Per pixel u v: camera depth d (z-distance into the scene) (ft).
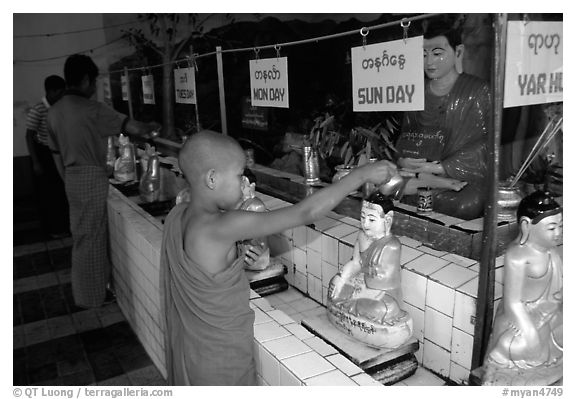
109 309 12.03
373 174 4.55
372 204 6.44
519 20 4.82
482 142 9.30
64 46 21.95
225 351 5.20
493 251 5.24
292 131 14.62
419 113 10.26
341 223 8.71
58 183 17.54
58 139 10.62
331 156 11.89
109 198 11.87
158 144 18.89
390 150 10.91
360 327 6.42
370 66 6.68
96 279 11.45
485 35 9.14
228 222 4.65
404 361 6.58
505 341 5.27
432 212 8.29
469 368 6.18
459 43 9.49
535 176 8.82
